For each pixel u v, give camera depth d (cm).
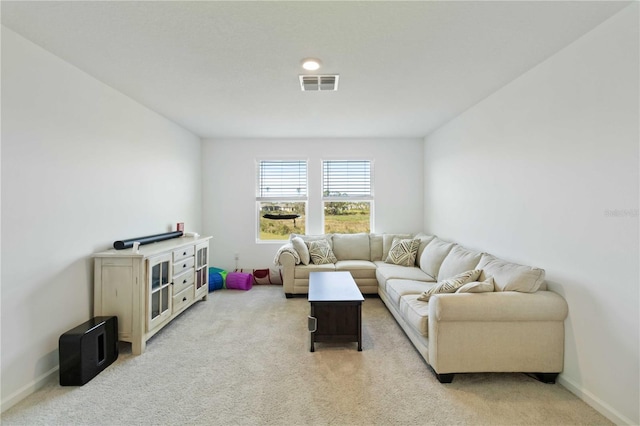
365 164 521
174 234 385
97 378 224
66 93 236
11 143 195
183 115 378
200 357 256
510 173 275
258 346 276
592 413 187
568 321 212
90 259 261
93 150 265
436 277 355
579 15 177
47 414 186
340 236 489
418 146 512
